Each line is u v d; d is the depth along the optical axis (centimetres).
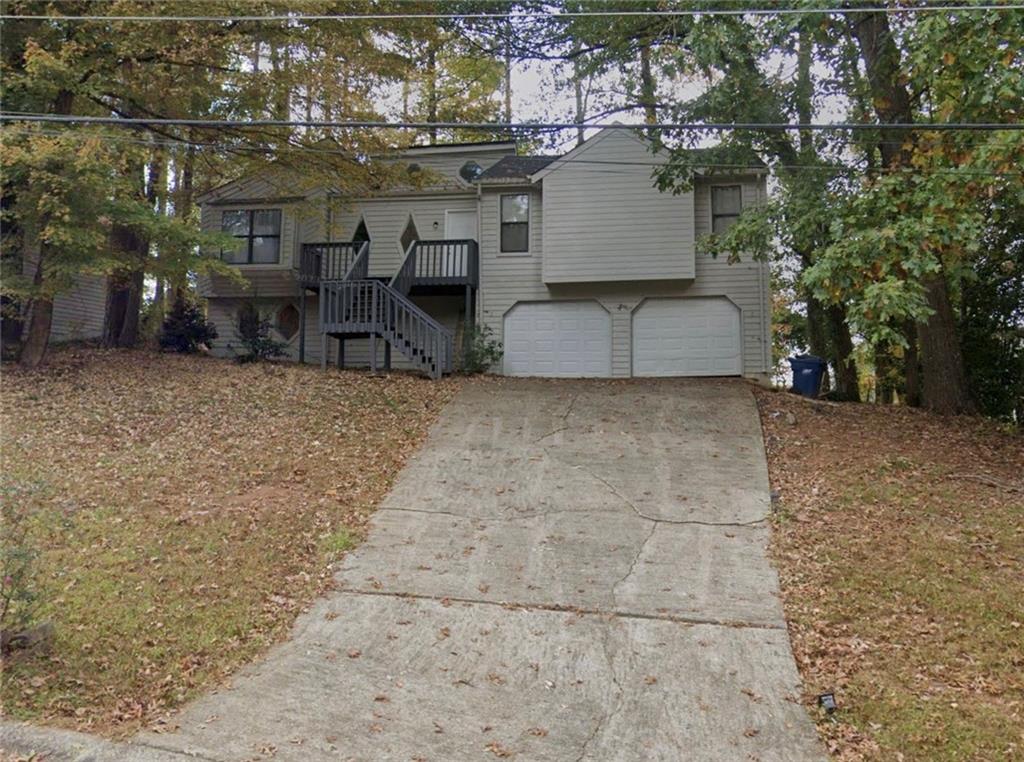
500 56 1609
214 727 418
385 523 770
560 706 455
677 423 1130
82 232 1170
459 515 795
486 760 397
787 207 1053
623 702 460
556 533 745
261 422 1107
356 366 1788
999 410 1347
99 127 1269
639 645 532
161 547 669
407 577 648
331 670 494
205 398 1225
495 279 1734
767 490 846
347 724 429
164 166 1716
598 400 1289
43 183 1131
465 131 2261
